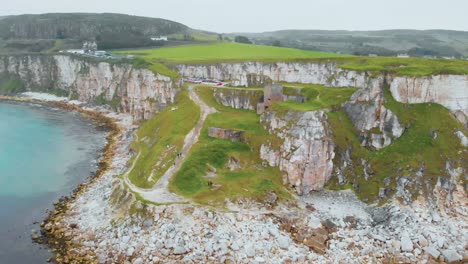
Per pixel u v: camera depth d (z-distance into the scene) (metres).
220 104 103.75
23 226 67.12
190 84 120.94
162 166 77.50
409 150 75.75
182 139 84.94
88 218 69.00
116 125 137.62
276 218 65.69
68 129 132.00
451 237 62.44
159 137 93.00
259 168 77.25
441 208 68.88
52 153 106.31
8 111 158.12
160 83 122.88
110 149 109.62
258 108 93.31
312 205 70.62
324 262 56.56
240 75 120.19
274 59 126.94
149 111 127.00
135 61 152.50
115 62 164.00
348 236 62.66
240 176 74.62
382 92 82.62
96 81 172.75
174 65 144.00
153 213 64.44
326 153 76.06
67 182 86.50
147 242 60.22
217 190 69.94
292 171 74.31
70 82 187.62
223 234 60.44
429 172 72.44
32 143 115.00
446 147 75.44
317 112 77.56
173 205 65.19
